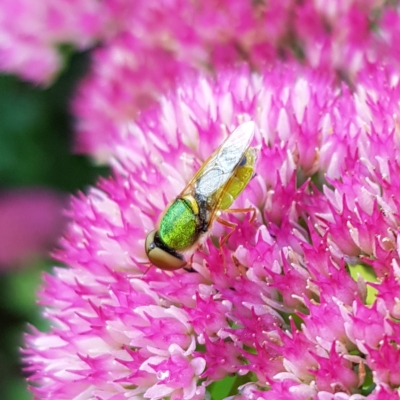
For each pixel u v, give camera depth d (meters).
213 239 0.10
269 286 0.09
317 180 0.10
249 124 0.09
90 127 0.14
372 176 0.10
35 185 0.16
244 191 0.10
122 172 0.11
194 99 0.11
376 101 0.10
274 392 0.09
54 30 0.15
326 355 0.09
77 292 0.10
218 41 0.13
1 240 0.15
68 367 0.10
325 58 0.12
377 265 0.09
